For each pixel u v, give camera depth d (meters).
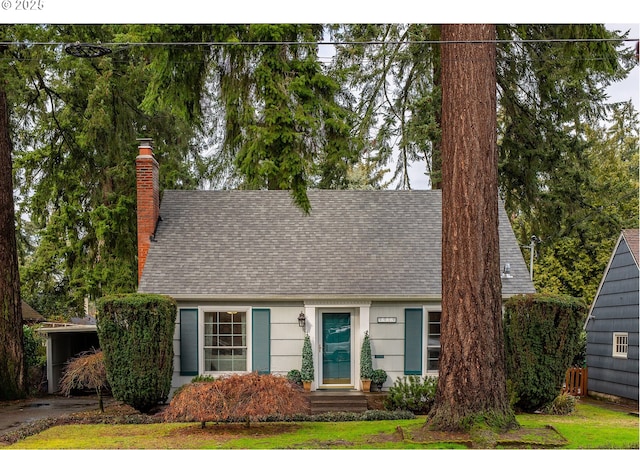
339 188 24.52
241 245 16.75
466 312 9.66
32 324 26.28
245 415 10.59
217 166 26.16
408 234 17.22
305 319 15.38
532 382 13.05
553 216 21.94
